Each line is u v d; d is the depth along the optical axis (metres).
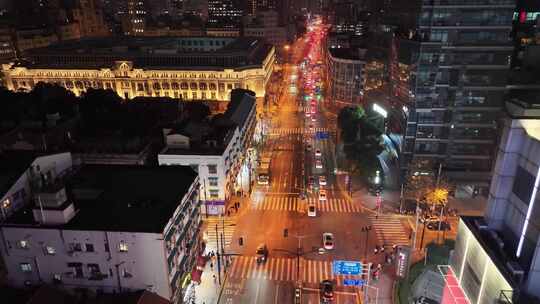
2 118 123.25
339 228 88.38
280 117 170.88
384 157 119.06
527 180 41.44
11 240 57.12
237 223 90.75
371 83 139.62
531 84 94.94
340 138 132.12
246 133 119.00
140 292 57.56
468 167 102.69
